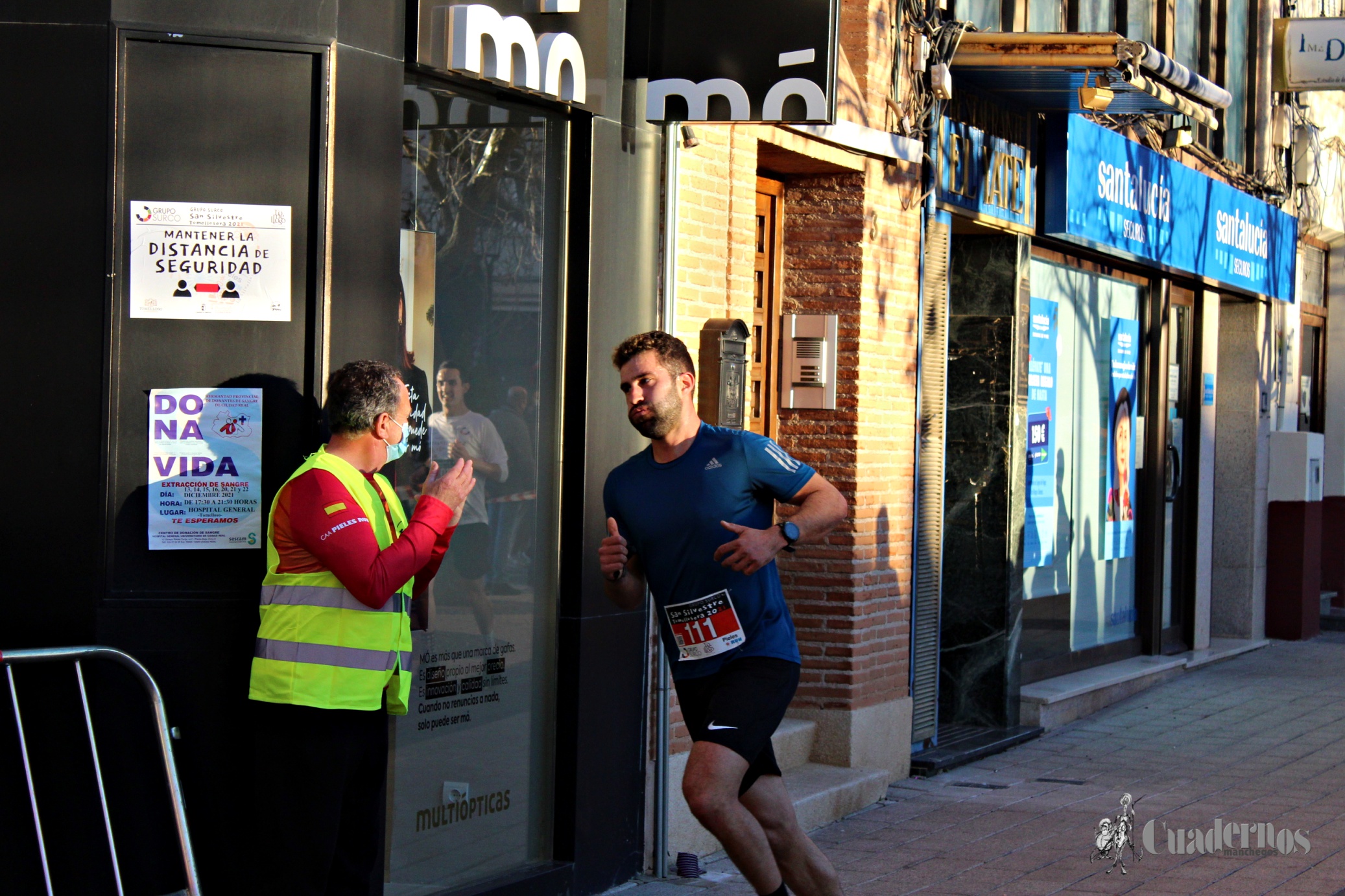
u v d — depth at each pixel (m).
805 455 8.05
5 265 4.57
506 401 5.84
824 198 8.06
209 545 4.68
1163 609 13.05
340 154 4.81
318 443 4.75
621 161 6.18
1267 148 14.59
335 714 4.25
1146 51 8.06
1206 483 13.61
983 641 9.62
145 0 4.60
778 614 4.69
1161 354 12.68
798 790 7.26
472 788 5.66
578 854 5.95
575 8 5.75
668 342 4.64
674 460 4.65
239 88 4.71
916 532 8.59
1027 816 7.44
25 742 4.46
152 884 4.61
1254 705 11.04
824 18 5.93
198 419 4.68
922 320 8.64
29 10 4.56
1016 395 9.59
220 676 4.66
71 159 4.56
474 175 5.67
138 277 4.62
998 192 9.27
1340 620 16.19
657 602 4.70
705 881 6.26
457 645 5.59
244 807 4.67
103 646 4.43
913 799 7.86
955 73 8.65
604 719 6.09
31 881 4.56
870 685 8.07
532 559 5.94
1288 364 15.43
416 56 5.13
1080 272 11.41
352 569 4.14
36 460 4.57
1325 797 7.88
